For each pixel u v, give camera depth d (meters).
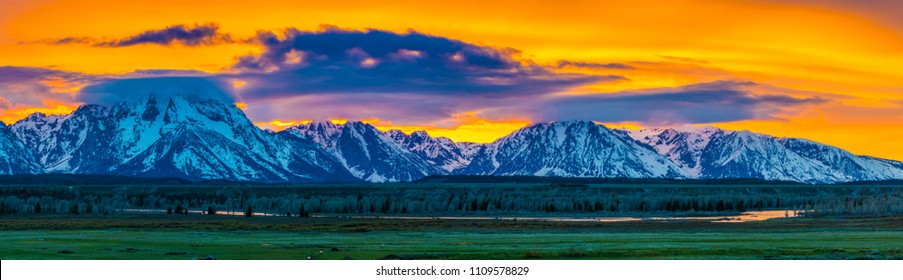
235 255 94.06
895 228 144.62
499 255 92.12
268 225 159.62
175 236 125.62
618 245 105.44
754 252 94.38
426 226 157.25
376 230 145.75
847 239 115.06
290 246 105.38
